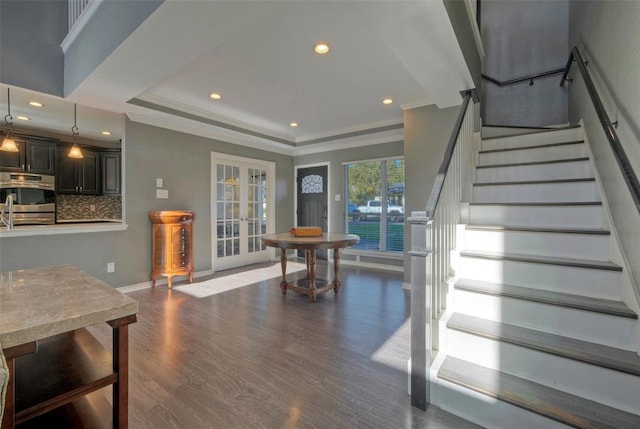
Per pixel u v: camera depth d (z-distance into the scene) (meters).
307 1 1.78
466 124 2.88
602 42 2.29
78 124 4.69
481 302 1.94
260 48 2.71
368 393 1.83
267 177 6.23
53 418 1.17
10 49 2.89
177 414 1.65
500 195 2.76
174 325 2.87
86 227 3.62
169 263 4.16
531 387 1.55
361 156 5.69
